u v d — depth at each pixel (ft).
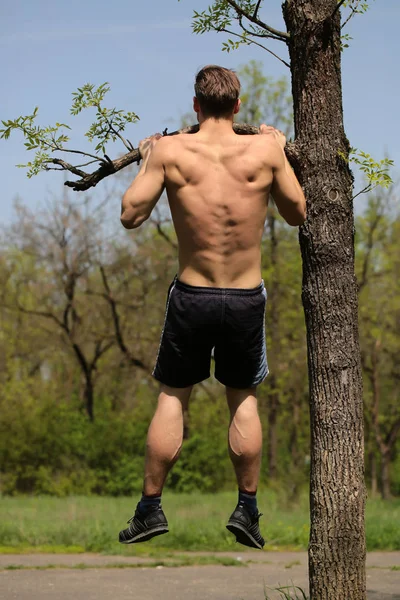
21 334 135.95
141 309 122.83
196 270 13.62
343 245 17.31
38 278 133.90
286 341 114.01
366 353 117.80
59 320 128.57
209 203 13.46
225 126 13.87
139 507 14.49
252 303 13.61
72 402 129.80
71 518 59.16
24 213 121.90
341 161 17.43
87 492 120.57
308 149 17.44
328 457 17.01
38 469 124.47
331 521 16.89
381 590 30.78
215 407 122.42
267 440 130.62
